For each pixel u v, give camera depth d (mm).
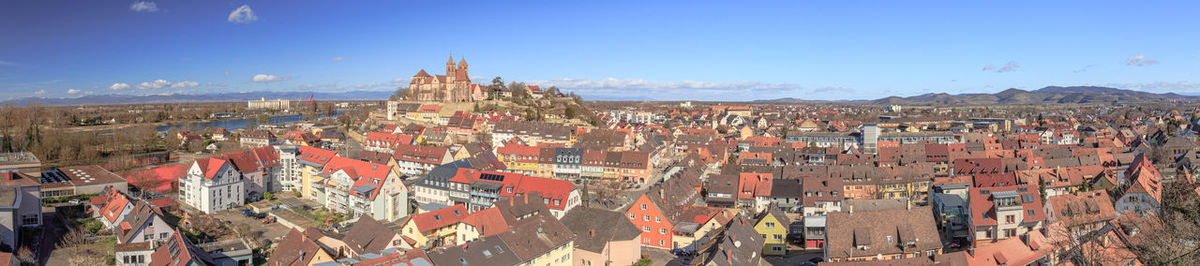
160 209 142250
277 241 128500
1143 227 91438
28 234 126938
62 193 160500
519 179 147500
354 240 108125
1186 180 99562
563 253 108500
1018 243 94312
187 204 165375
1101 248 86875
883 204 140750
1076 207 116000
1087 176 170250
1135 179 141500
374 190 143000
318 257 97750
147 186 176750
